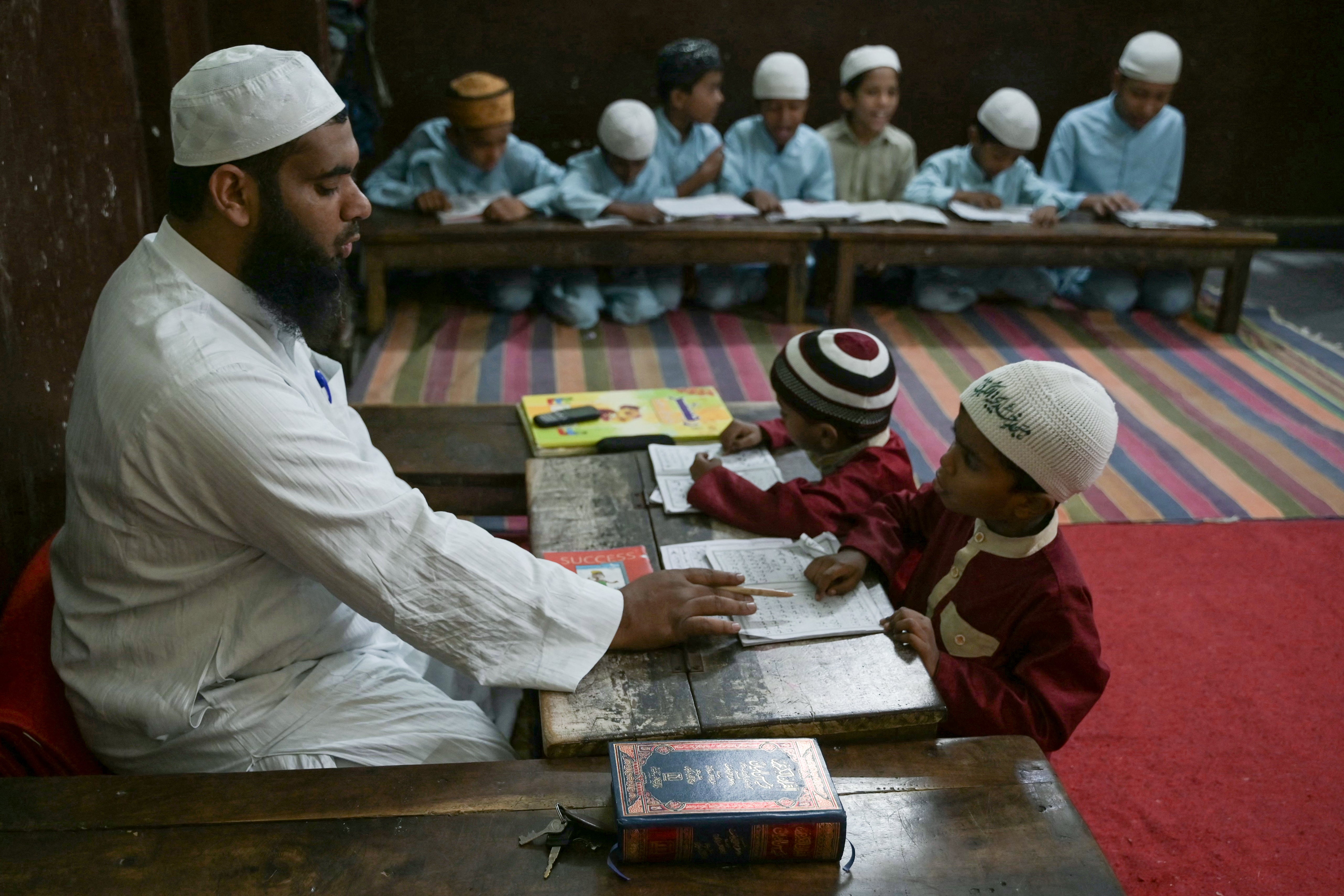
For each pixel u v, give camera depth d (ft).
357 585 5.65
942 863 4.84
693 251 16.67
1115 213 17.83
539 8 20.24
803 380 7.55
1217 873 7.26
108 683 5.89
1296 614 10.22
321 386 6.74
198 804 5.04
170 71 10.44
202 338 5.52
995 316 18.51
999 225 17.17
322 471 5.51
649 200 17.99
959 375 15.92
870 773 5.35
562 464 8.43
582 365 15.93
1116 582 10.68
